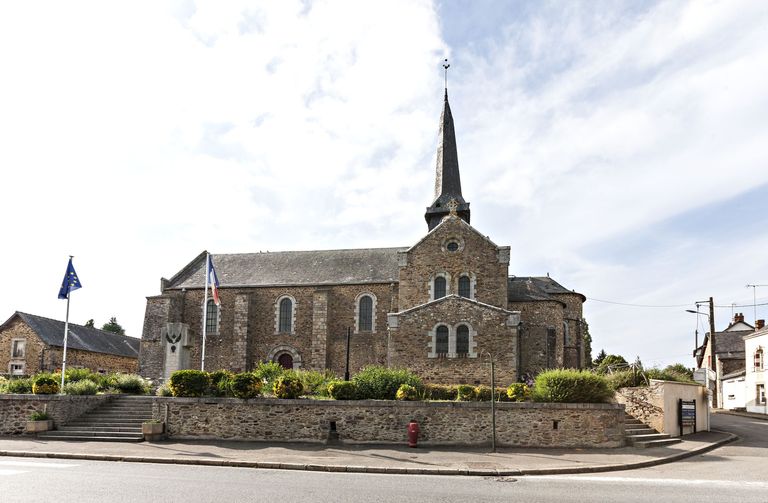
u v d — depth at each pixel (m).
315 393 22.83
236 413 20.38
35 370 41.81
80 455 16.58
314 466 15.29
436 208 40.59
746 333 51.16
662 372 24.88
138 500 10.58
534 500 11.15
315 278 38.47
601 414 19.56
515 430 19.39
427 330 30.17
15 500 10.48
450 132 42.91
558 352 33.22
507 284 33.38
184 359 26.80
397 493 11.67
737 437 23.94
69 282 24.17
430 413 19.61
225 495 11.15
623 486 12.89
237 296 37.84
